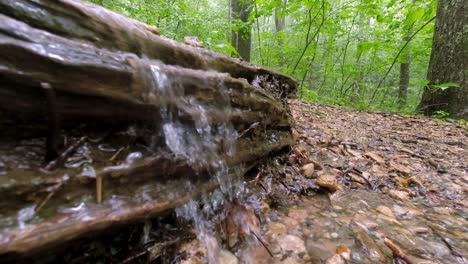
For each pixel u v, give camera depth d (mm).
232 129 1720
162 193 1185
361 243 1479
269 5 6199
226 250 1322
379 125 4699
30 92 839
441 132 4531
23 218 778
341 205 1929
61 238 825
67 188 898
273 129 2346
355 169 2506
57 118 907
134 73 1096
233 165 1660
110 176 1017
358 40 8508
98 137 1062
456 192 2336
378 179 2381
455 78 5594
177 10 5512
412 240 1570
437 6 5887
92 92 973
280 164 2287
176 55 1424
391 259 1393
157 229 1211
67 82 904
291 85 2963
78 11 997
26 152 877
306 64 7910
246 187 1767
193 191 1339
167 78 1264
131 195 1069
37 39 852
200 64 1601
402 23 6793
